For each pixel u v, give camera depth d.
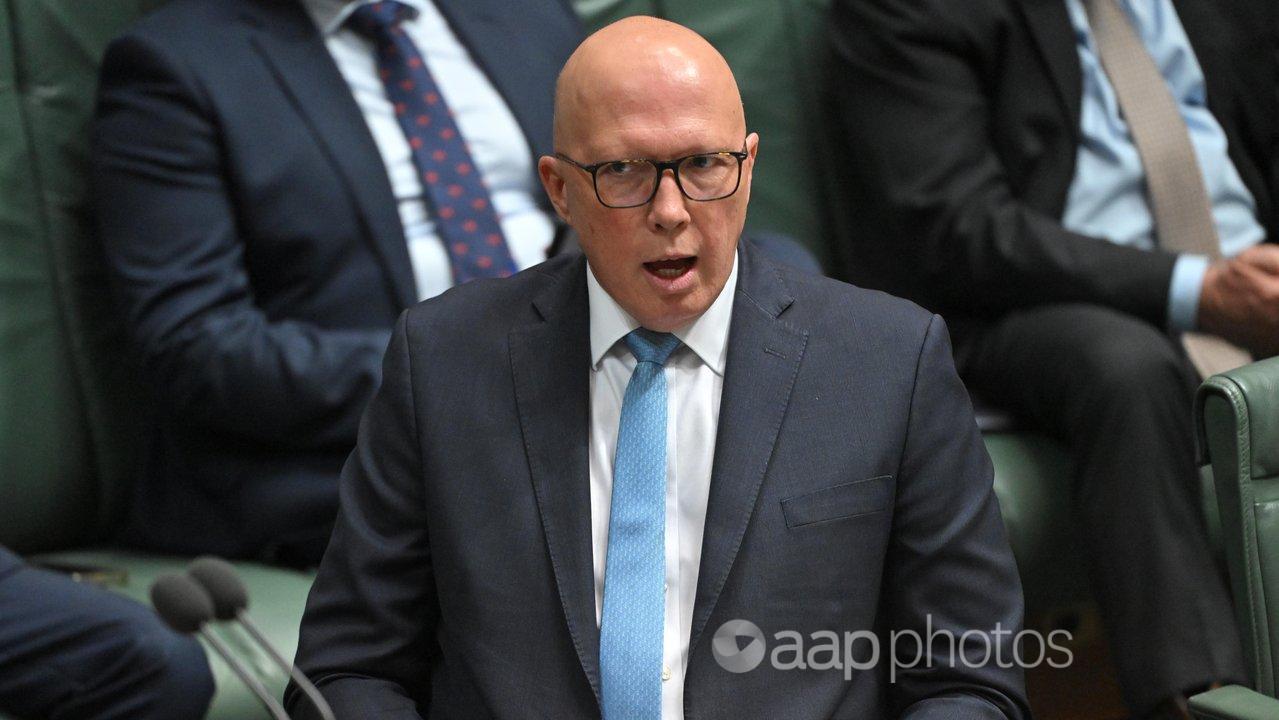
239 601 4.37
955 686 5.23
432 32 9.08
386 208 8.46
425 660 5.61
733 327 5.38
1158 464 7.84
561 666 5.16
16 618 6.50
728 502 5.17
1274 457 6.52
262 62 8.49
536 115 9.03
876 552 5.25
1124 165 9.43
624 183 4.95
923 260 9.46
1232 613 7.57
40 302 8.64
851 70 9.88
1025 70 9.56
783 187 10.49
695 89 4.94
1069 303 8.92
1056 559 8.42
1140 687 7.54
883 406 5.28
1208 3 9.79
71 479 8.67
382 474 5.47
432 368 5.47
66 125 8.85
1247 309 8.45
